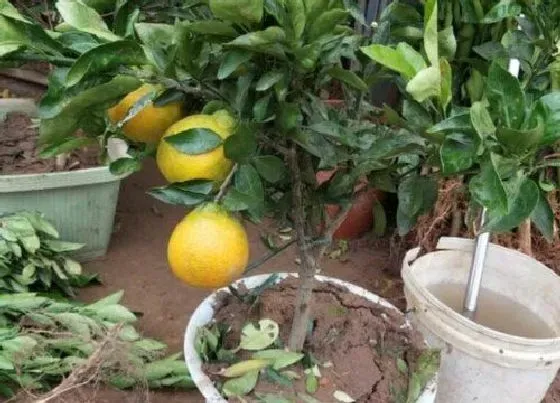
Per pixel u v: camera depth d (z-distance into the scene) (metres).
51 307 2.08
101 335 1.91
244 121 1.09
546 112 0.97
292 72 1.08
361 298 1.71
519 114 0.99
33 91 3.56
